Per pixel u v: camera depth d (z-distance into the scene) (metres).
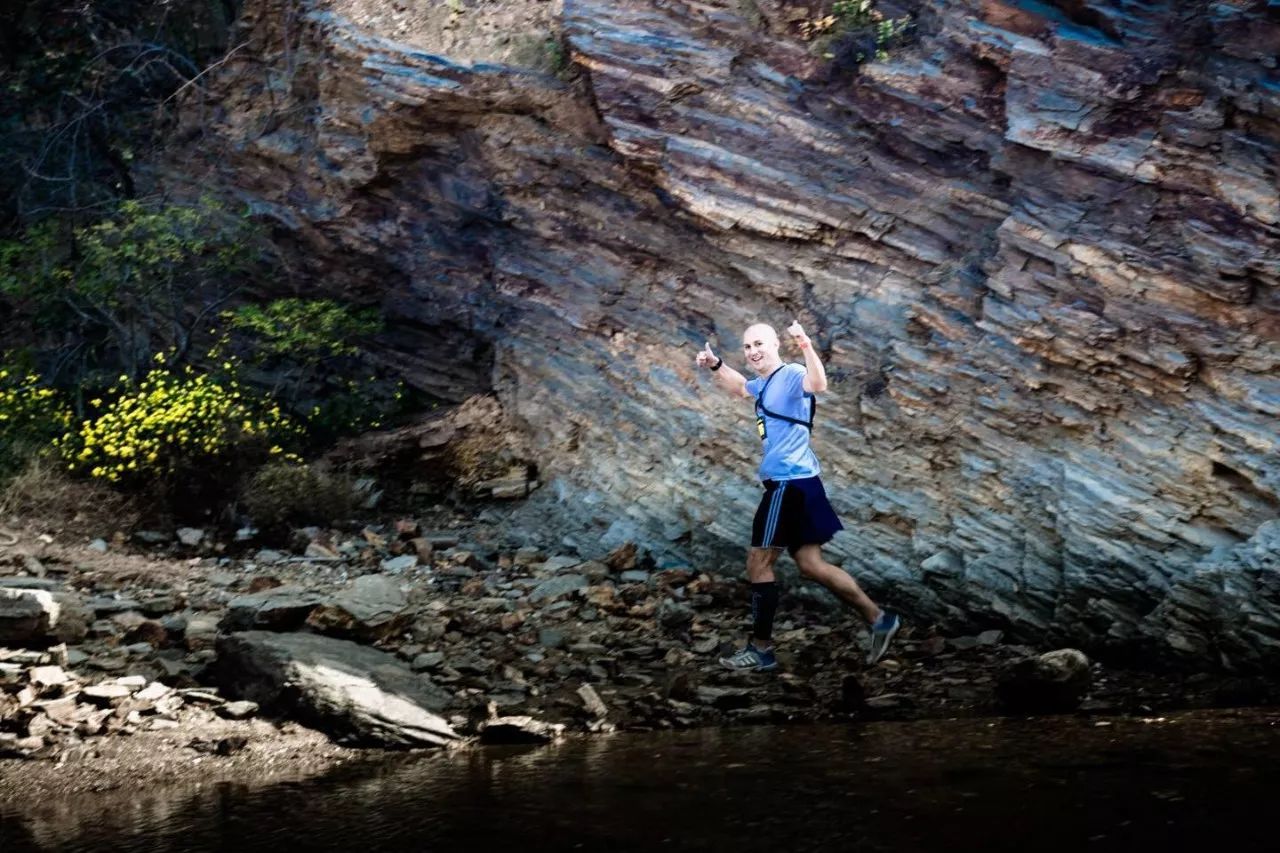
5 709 5.20
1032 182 7.84
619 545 8.59
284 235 11.25
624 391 9.42
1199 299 6.89
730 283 9.18
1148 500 6.65
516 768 4.54
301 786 4.40
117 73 12.09
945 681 5.86
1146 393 6.96
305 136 10.98
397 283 11.05
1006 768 4.12
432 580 8.05
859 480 7.85
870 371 8.20
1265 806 3.52
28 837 3.89
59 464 9.49
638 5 9.65
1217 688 5.50
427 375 11.05
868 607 6.07
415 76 10.08
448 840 3.61
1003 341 7.59
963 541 7.21
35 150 12.25
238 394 10.20
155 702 5.38
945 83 8.38
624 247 9.74
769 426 6.16
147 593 7.36
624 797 4.01
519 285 10.30
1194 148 7.14
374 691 5.37
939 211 8.34
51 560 8.00
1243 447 6.48
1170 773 3.94
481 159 10.30
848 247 8.61
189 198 11.62
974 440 7.51
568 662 6.35
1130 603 6.42
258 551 8.83
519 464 9.80
